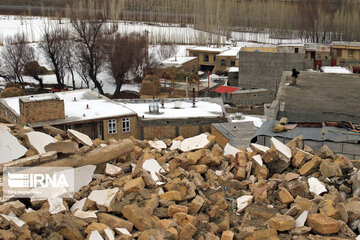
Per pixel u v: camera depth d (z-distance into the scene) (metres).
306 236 9.19
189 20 139.88
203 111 39.59
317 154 12.84
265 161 12.35
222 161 12.89
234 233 9.30
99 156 12.04
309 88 28.75
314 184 11.03
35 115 33.22
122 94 72.19
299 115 26.08
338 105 26.27
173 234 8.70
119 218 9.48
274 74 64.38
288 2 141.12
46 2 156.00
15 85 69.81
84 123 34.97
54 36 77.62
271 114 24.89
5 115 39.50
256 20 133.62
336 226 9.23
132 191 10.47
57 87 78.00
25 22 122.69
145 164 11.95
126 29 116.00
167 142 15.30
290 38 124.88
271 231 9.12
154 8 150.50
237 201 10.51
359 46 80.06
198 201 10.10
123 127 36.72
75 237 8.78
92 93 43.59
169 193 10.38
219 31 115.06
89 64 72.50
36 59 87.12
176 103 40.84
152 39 105.19
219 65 87.44
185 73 76.75
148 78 66.50
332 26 121.94
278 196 10.71
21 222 8.75
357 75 30.14
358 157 15.58
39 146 12.53
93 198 10.20
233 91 64.06
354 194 10.66
